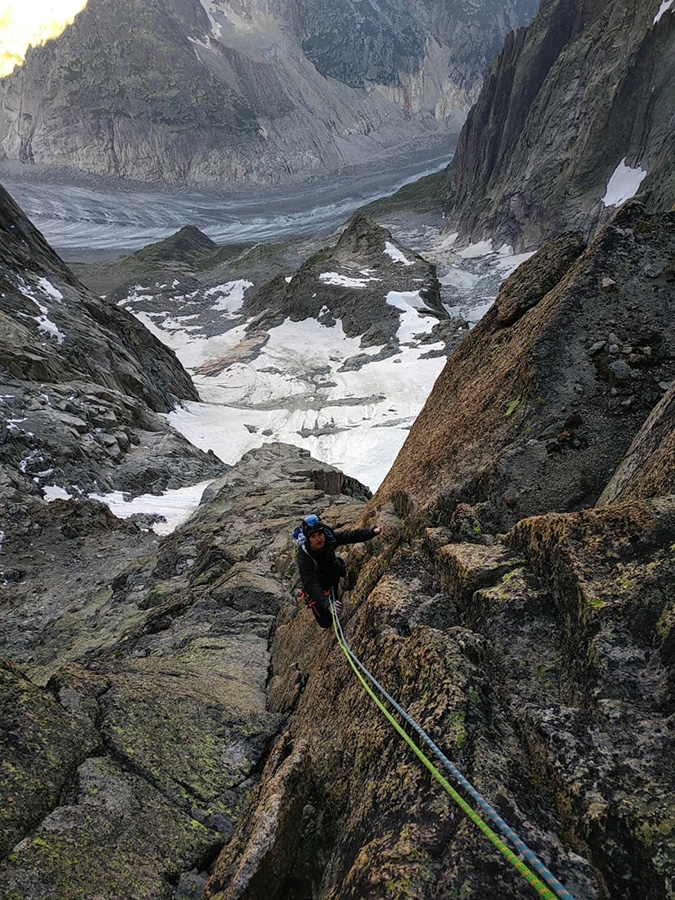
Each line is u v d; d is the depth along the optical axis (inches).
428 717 140.3
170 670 271.9
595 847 106.9
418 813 122.6
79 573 771.4
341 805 151.6
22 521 885.8
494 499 227.0
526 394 251.9
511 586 166.6
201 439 2116.1
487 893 103.6
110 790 176.6
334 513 574.6
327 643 233.6
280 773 156.4
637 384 242.5
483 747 129.3
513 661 150.2
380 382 2751.0
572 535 159.0
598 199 5093.5
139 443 1462.8
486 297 5014.8
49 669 398.3
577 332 258.5
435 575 205.8
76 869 149.7
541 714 131.5
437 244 7283.5
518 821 113.2
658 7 5172.2
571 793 114.7
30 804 166.1
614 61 5639.8
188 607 415.8
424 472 285.6
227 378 3201.3
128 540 888.9
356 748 159.9
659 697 124.9
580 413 239.6
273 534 562.6
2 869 145.4
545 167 5698.8
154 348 2519.7
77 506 945.5
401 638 174.7
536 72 6761.8
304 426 2337.6
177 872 158.7
